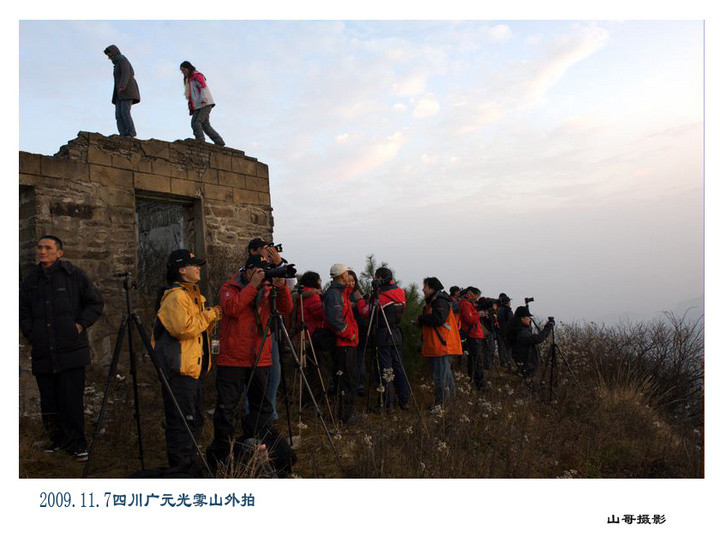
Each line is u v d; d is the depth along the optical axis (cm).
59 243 470
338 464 439
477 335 741
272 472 394
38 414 533
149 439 501
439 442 464
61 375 452
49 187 677
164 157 801
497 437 506
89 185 714
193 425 397
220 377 423
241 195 900
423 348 636
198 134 875
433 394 708
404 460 444
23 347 600
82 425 456
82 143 716
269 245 498
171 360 389
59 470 425
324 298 571
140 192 783
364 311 634
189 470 384
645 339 930
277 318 433
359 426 560
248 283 436
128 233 748
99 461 448
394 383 641
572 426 578
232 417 419
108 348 706
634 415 646
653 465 513
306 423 570
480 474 428
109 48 816
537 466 473
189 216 854
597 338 980
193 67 891
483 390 705
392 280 647
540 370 819
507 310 934
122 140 755
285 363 683
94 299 476
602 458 522
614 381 823
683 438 593
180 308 382
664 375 872
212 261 837
